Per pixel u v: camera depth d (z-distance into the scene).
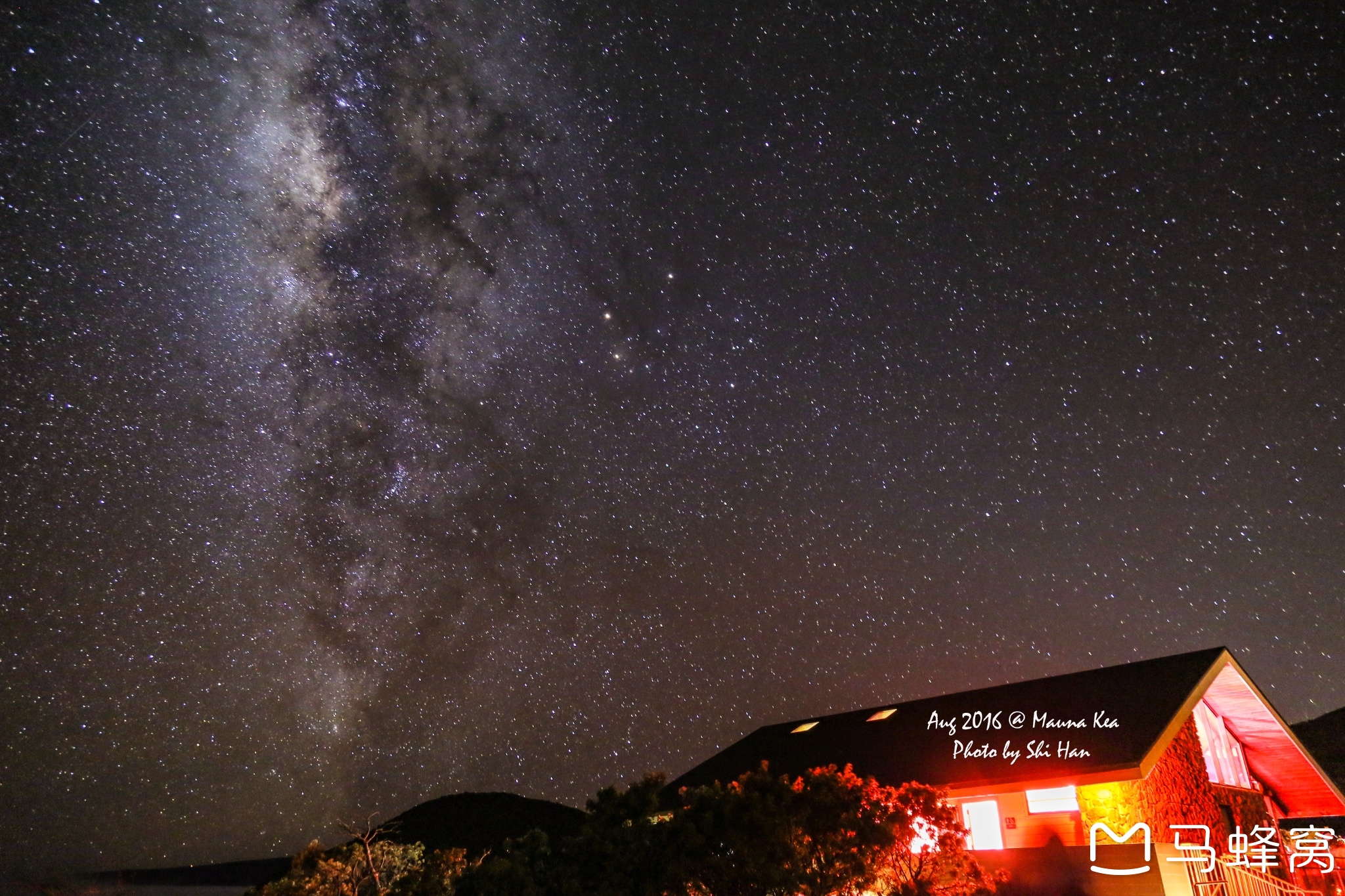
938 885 10.61
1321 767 16.58
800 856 9.95
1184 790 13.80
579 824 11.00
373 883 14.23
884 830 10.13
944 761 15.15
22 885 23.97
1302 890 14.39
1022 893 12.92
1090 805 12.84
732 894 9.90
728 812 10.02
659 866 9.89
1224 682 15.88
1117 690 15.15
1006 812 13.59
